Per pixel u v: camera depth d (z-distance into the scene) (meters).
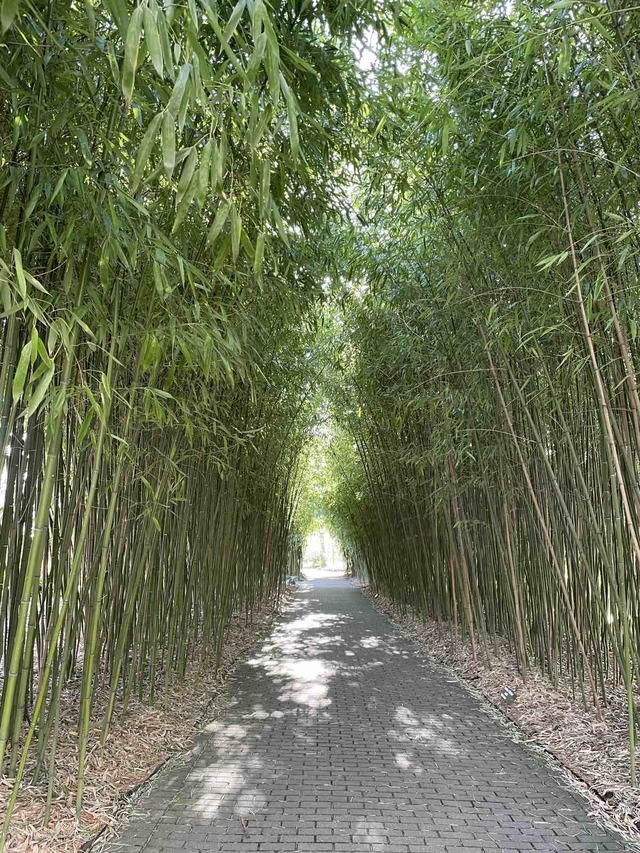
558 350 3.03
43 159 1.59
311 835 1.91
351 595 11.22
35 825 1.79
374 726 3.09
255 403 4.44
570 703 3.25
